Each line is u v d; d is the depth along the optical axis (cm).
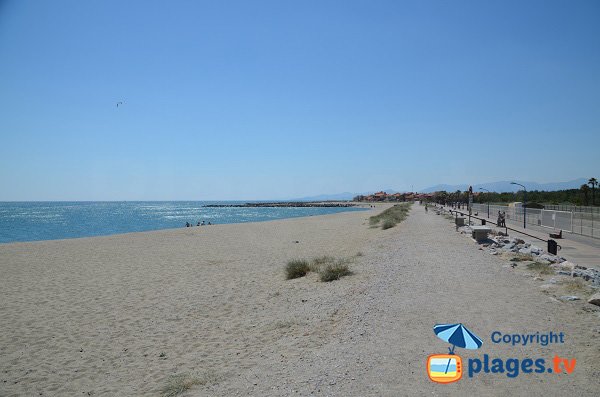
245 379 591
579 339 639
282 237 3145
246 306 1110
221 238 3106
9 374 723
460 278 1137
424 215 5316
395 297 954
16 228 5541
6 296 1293
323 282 1305
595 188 6031
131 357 782
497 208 5312
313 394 500
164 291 1326
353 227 4053
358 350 640
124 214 10456
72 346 854
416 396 474
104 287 1403
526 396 468
